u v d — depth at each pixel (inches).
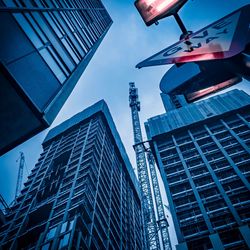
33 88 702.5
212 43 201.5
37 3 992.9
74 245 1872.5
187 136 3080.7
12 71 641.6
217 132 2950.3
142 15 269.4
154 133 3294.8
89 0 2669.8
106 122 4350.4
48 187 2940.5
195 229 1888.5
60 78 881.5
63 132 4284.0
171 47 241.8
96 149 3395.7
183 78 234.4
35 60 769.6
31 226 2487.7
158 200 3262.8
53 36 995.9
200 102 3727.9
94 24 2114.9
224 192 2086.6
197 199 2108.8
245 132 2733.8
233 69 187.2
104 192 3006.9
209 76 220.1
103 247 2236.7
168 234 2896.2
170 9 249.4
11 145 618.8
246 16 191.8
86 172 2780.5
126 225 3353.8
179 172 2498.8
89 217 2257.6
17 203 2883.9
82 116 4453.7
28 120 634.8
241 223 1766.7
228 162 2407.7
